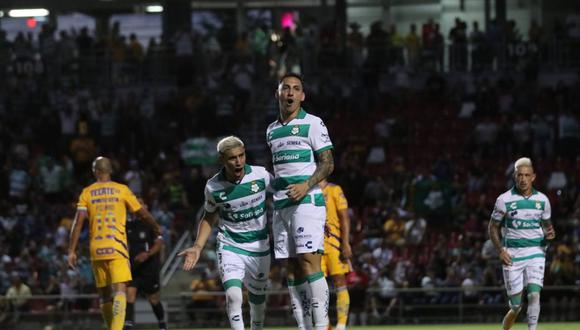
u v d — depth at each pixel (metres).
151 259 35.22
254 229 23.53
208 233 23.91
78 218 29.05
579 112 70.50
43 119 72.06
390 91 75.50
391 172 65.25
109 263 28.86
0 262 53.84
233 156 22.92
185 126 71.19
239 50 76.75
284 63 76.75
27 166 65.62
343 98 73.06
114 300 28.48
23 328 50.50
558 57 76.31
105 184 29.25
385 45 77.00
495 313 49.84
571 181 61.66
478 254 52.47
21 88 76.56
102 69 77.62
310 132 22.34
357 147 67.56
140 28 90.62
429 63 76.19
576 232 54.06
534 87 73.19
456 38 77.00
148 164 68.69
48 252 55.03
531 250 29.47
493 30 76.88
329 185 31.38
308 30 77.88
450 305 50.03
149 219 29.77
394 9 88.81
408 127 69.88
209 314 51.12
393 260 52.84
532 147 66.38
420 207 59.00
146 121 71.44
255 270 23.59
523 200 29.38
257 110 73.06
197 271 56.75
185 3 89.56
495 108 70.81
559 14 85.81
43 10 91.12
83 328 50.78
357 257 52.47
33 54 78.19
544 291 49.81
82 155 67.25
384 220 57.31
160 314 35.84
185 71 73.88
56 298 50.59
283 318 50.34
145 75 77.62
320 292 22.33
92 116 71.44
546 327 39.62
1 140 71.31
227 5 89.56
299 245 22.27
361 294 50.16
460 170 65.19
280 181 22.53
